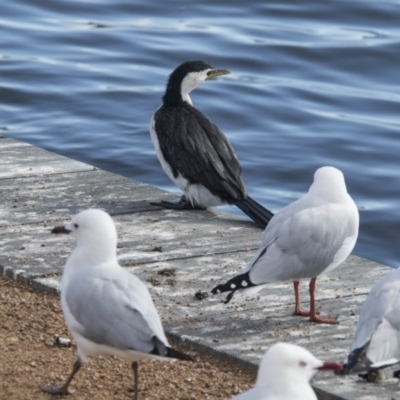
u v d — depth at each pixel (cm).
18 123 2155
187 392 978
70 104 2241
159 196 1502
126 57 2470
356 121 2155
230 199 1503
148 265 1235
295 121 2161
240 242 1325
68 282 952
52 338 1070
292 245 1111
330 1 2775
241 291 1105
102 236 959
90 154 2023
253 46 2509
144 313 912
